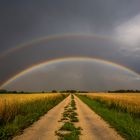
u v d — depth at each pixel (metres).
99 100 53.09
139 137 11.38
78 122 18.05
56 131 13.47
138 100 39.16
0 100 20.72
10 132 12.46
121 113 24.27
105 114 23.11
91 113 25.34
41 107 29.78
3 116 16.42
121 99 42.38
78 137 11.79
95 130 14.39
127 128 13.96
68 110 28.44
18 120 16.19
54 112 26.27
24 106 24.70
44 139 11.50
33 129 14.45
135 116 22.44
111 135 12.78
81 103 46.91
